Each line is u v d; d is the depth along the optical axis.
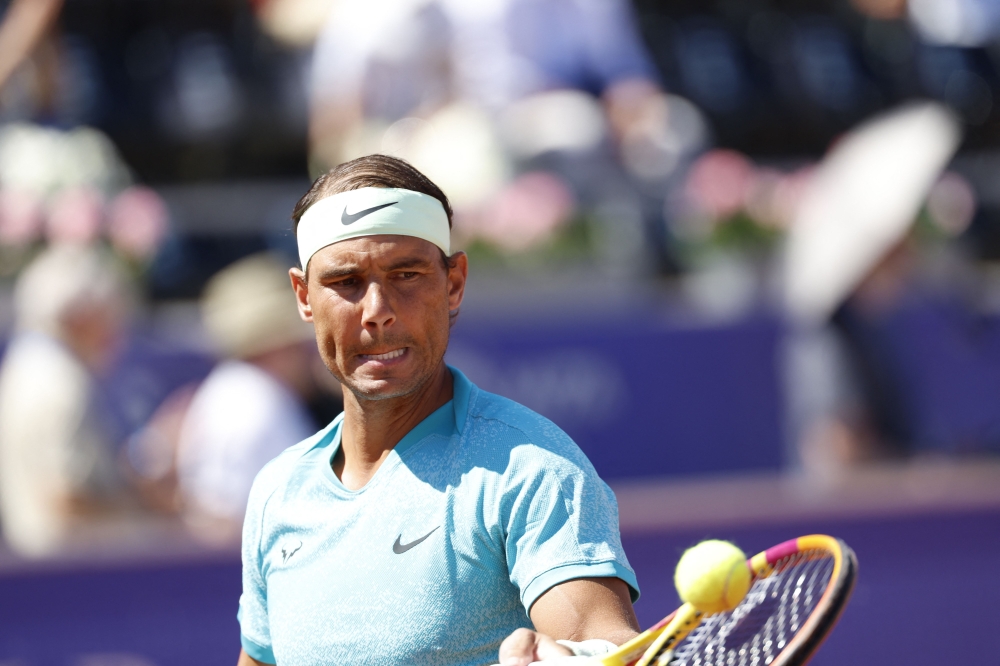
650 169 23.75
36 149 21.91
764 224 23.48
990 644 19.16
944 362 22.11
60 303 17.55
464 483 6.76
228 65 28.27
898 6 31.34
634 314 22.25
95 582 17.12
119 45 28.45
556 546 6.52
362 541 6.88
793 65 30.73
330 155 23.52
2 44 23.16
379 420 7.12
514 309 21.78
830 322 20.52
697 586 5.86
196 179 27.55
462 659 6.72
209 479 16.94
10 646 16.84
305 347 17.39
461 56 22.66
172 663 17.11
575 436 21.88
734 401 22.59
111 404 19.73
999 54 31.39
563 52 23.20
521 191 22.22
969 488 19.53
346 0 23.45
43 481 17.28
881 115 30.59
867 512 19.19
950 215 24.77
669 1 31.19
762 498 19.06
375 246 6.77
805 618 6.77
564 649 6.12
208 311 21.45
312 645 6.92
